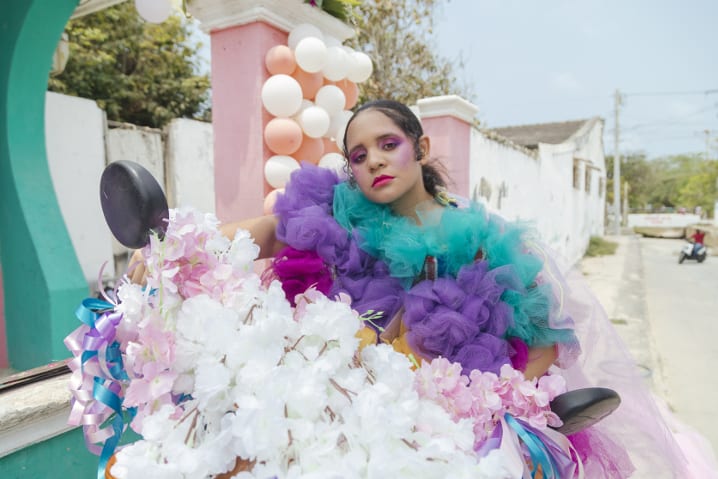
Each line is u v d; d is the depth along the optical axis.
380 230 1.40
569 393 1.25
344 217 1.45
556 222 9.00
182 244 0.92
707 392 3.98
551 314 1.27
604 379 1.51
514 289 1.25
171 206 4.57
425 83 8.29
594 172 16.16
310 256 1.41
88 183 3.69
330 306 0.92
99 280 1.01
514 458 1.04
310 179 1.57
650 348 5.16
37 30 2.64
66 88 6.07
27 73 2.71
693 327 6.14
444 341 1.22
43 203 2.74
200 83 7.15
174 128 4.54
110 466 0.88
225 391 0.79
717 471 1.89
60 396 1.45
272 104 2.41
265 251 1.49
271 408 0.72
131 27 6.77
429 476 0.74
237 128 2.57
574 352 1.34
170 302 0.91
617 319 6.39
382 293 1.35
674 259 14.36
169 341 0.85
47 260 2.64
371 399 0.79
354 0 2.81
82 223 3.65
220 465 0.74
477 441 1.07
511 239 1.31
